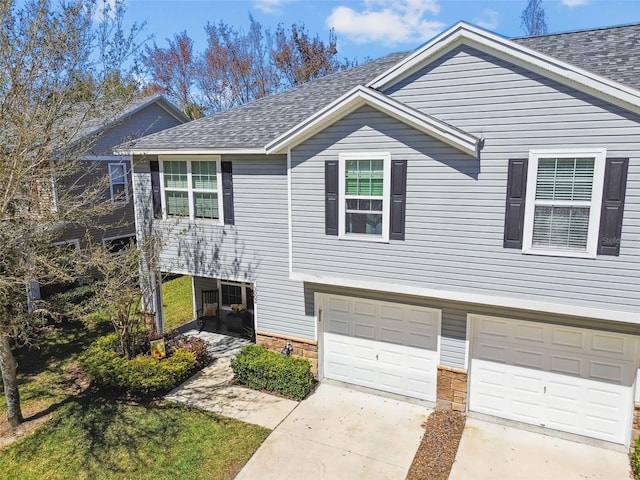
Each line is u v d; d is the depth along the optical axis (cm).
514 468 826
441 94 868
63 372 1229
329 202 1002
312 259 1050
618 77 840
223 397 1085
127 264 1181
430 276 921
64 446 902
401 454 870
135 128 2125
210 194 1259
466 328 975
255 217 1198
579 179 776
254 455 867
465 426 963
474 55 828
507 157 821
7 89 942
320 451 879
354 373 1150
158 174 1312
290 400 1072
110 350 1198
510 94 806
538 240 824
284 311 1201
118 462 852
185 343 1282
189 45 3381
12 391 955
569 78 748
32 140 949
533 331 935
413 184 904
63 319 1595
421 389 1071
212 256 1283
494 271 862
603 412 902
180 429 952
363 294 1082
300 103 1363
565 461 844
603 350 882
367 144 937
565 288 810
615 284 773
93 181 1798
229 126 1322
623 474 804
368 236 976
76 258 1091
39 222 984
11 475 823
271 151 1055
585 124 757
